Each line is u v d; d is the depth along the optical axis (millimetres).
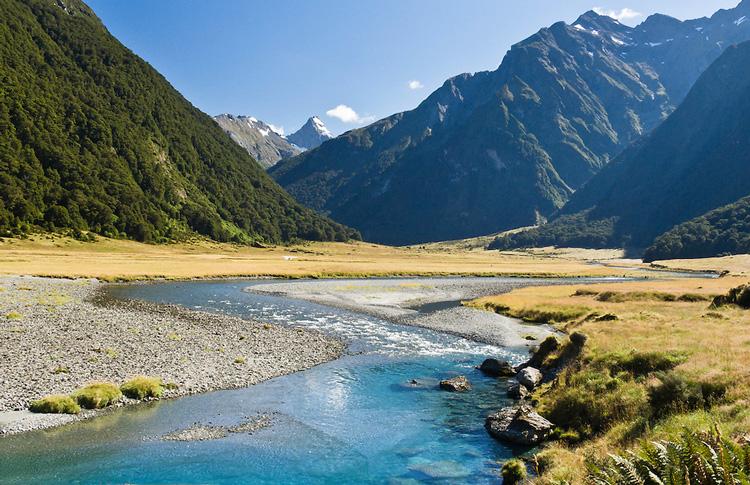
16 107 189125
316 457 19188
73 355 29484
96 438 19906
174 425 21672
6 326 35875
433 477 17625
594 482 11156
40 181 169250
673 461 9898
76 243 145250
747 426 13719
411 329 49656
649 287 74625
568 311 56562
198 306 59906
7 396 22438
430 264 163875
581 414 21938
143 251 158250
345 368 33312
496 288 94938
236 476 17406
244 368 31047
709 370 19750
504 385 29859
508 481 17000
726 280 92062
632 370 23562
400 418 23875
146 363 29516
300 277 108000
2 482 16219
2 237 131000
